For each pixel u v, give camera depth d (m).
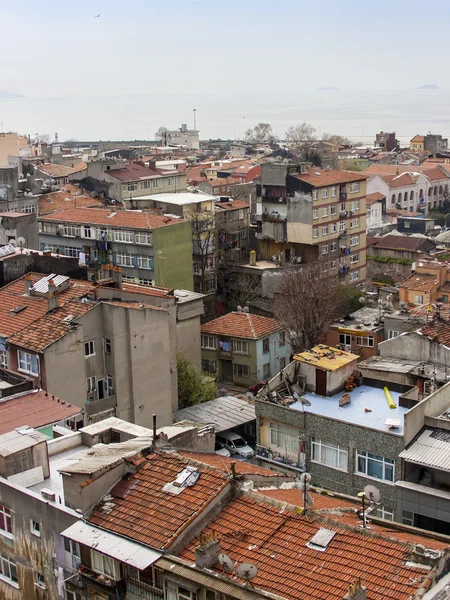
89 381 61.84
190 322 83.62
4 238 108.06
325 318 90.44
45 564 35.38
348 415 52.44
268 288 110.88
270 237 123.75
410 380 56.31
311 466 52.03
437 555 28.39
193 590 29.34
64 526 34.16
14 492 36.09
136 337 63.06
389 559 28.89
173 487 34.00
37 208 128.88
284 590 28.20
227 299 114.25
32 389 48.66
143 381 64.12
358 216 127.62
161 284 102.62
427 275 101.31
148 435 40.34
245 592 28.17
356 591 26.17
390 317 81.25
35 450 38.09
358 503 36.81
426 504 44.53
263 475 37.44
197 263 112.69
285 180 120.31
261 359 87.19
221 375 89.88
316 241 120.06
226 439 70.31
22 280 70.00
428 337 59.84
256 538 31.20
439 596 26.92
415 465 46.75
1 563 37.88
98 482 34.12
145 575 31.53
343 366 57.06
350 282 127.12
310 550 30.06
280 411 53.22
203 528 32.28
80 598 33.72
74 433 42.25
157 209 116.19
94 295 64.75
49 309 62.88
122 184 138.62
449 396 51.16
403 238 136.38
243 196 159.88
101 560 32.72
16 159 170.25
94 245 107.00
